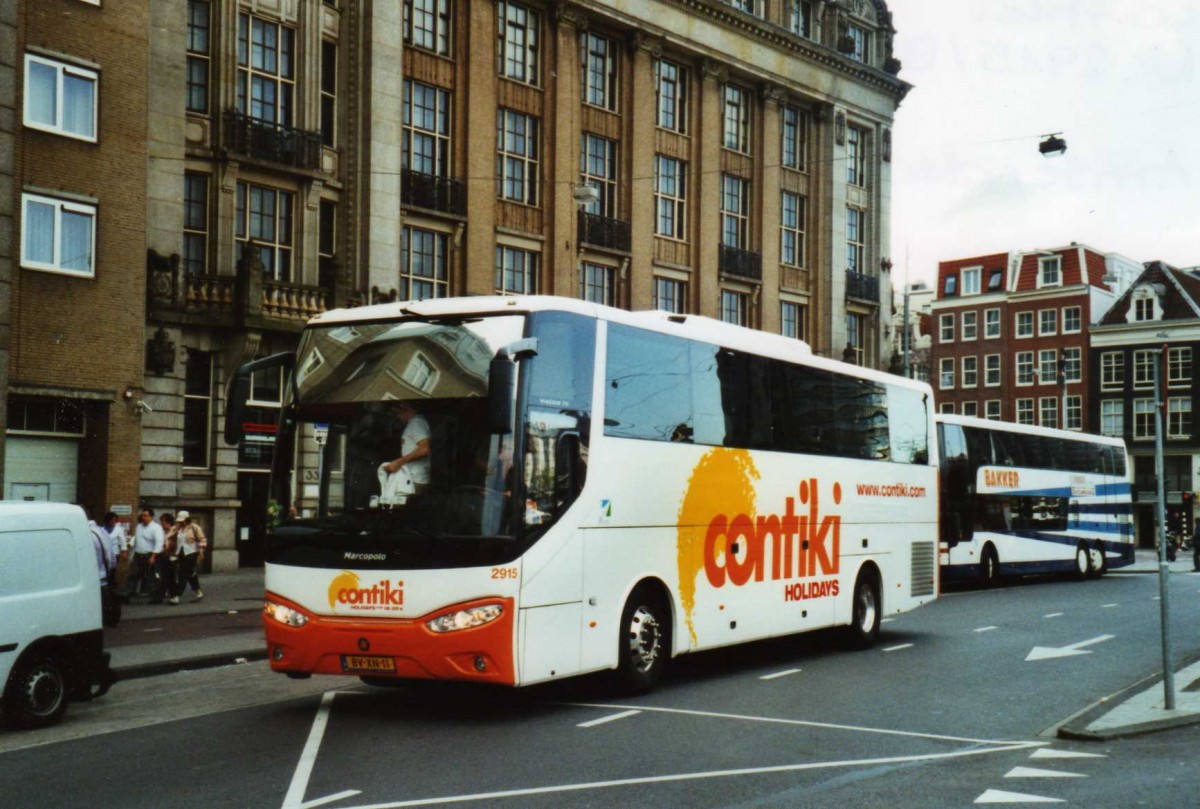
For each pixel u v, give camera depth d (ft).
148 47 92.63
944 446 102.94
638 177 143.84
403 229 118.73
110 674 41.16
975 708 41.19
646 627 43.06
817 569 54.29
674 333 45.47
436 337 38.24
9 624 37.17
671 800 27.37
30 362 84.69
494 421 34.88
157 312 96.07
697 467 46.03
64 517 39.91
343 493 37.86
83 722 39.11
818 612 54.24
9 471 85.56
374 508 37.35
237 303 99.66
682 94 152.87
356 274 111.86
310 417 38.83
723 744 34.17
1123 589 108.68
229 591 88.94
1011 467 114.42
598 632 40.06
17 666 37.52
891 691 44.70
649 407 43.55
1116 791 28.53
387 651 36.40
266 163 104.22
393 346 38.63
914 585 63.77
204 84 102.22
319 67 109.91
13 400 85.51
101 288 88.94
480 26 125.39
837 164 173.88
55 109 86.43
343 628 36.86
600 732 35.94
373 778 29.63
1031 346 278.67
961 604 88.02
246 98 104.88
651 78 146.00
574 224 135.03
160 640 62.13
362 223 112.27
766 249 163.02
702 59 153.17
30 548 38.42
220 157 101.35
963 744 34.78
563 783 29.07
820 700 42.37
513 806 26.76
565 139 134.62
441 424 37.27
